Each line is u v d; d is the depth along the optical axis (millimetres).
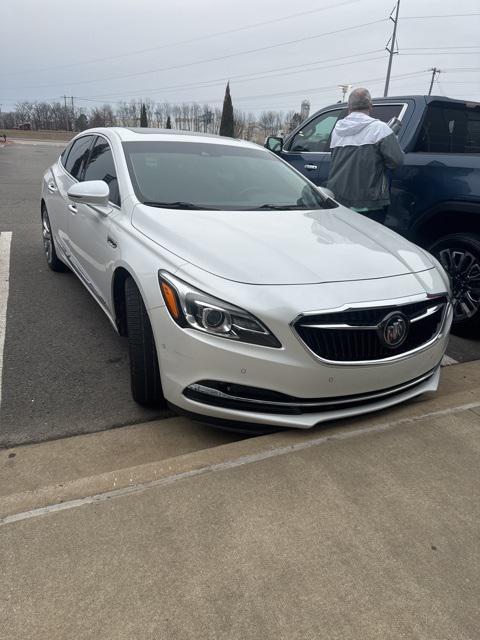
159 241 2824
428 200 4316
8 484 2410
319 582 1809
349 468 2408
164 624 1637
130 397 3244
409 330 2697
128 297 2883
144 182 3477
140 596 1725
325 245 2975
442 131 4973
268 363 2385
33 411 3045
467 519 2135
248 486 2262
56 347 3883
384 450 2553
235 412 2473
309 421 2521
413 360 2719
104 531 1983
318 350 2436
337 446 2564
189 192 3500
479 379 3592
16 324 4266
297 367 2406
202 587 1769
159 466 2385
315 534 2018
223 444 2734
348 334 2482
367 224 3580
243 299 2385
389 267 2840
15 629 1601
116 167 3672
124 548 1909
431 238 4551
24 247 6777
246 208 3484
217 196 3551
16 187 12945
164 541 1948
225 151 4184
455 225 4355
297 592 1768
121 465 2588
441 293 2859
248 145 4500
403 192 4543
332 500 2203
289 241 2953
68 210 4473
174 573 1816
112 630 1610
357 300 2504
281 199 3758
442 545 1996
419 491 2283
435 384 2980
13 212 9203
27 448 2709
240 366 2396
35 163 21547
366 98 4461
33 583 1753
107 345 3953
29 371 3506
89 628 1612
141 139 3980
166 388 2613
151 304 2604
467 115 5168
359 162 4352
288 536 2002
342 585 1803
